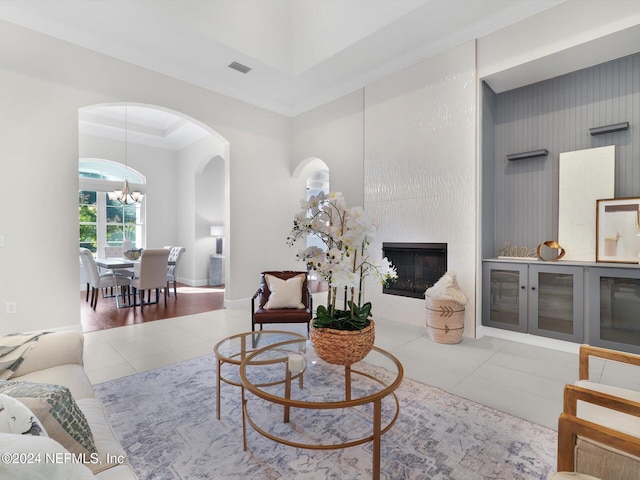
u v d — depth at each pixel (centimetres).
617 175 320
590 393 114
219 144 662
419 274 407
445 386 241
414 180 405
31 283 335
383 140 439
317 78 472
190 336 365
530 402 218
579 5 290
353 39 382
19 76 328
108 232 741
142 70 409
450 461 161
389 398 223
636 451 94
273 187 563
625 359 148
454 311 335
